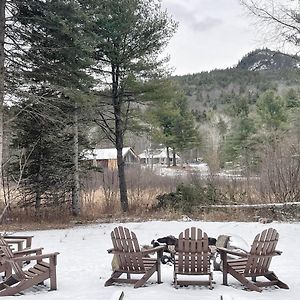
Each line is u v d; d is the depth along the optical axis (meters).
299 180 19.53
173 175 29.39
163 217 17.95
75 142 18.09
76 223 16.53
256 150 29.20
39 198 18.00
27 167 17.48
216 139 54.78
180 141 48.44
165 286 7.00
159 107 19.36
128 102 19.61
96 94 18.11
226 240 9.11
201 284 6.90
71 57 14.12
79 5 13.99
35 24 13.52
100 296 6.43
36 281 6.75
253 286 6.78
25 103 14.82
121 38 18.31
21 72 13.73
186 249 6.88
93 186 22.88
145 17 18.91
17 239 9.63
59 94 16.44
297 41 18.11
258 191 20.48
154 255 9.18
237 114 53.16
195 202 19.48
